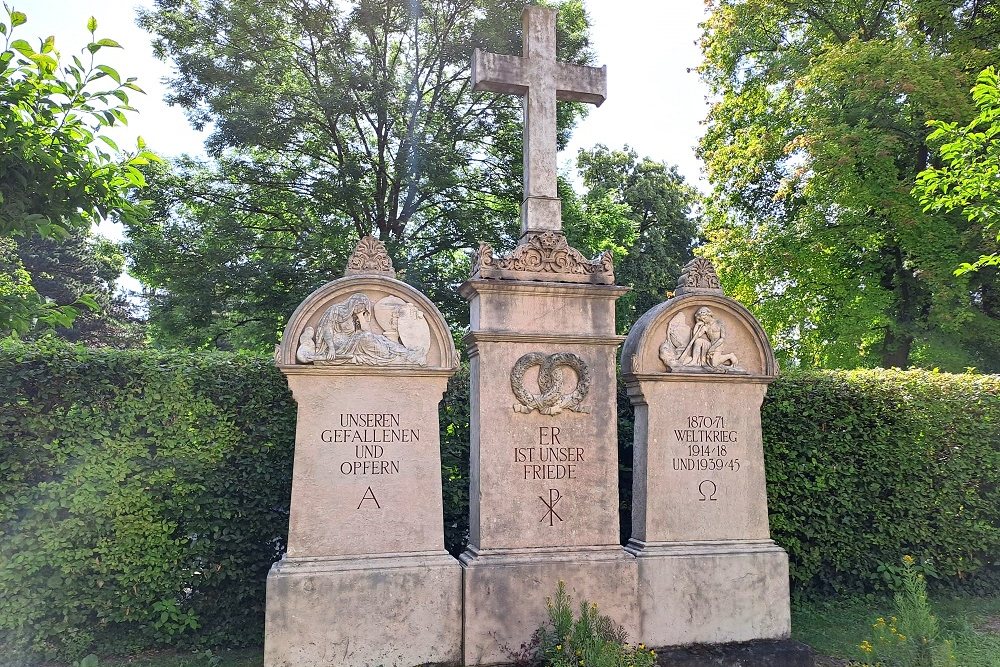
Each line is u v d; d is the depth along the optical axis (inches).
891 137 558.9
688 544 259.4
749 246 683.4
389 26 603.5
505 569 235.1
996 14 578.9
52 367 254.4
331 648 219.1
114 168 232.7
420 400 241.6
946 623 291.1
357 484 232.1
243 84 564.1
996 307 641.0
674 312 270.4
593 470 252.4
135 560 258.8
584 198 735.1
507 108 621.3
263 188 608.7
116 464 259.1
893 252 649.0
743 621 258.1
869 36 662.5
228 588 272.4
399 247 579.2
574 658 212.2
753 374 273.0
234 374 279.6
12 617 242.1
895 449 335.9
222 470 275.0
